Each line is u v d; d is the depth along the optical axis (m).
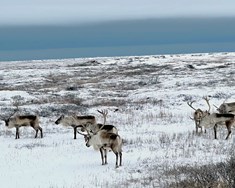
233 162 27.70
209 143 42.62
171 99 83.50
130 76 140.38
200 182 25.42
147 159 36.88
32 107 73.81
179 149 40.47
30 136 53.75
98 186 28.89
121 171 33.50
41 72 170.75
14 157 40.56
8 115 68.44
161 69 158.88
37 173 34.06
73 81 134.00
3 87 118.25
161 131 52.81
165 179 29.39
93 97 92.06
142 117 65.25
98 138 35.81
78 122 51.12
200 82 106.44
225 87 93.44
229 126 45.50
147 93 93.06
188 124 58.16
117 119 64.44
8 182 31.44
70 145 46.28
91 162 37.47
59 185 29.80
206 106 75.06
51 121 65.50
